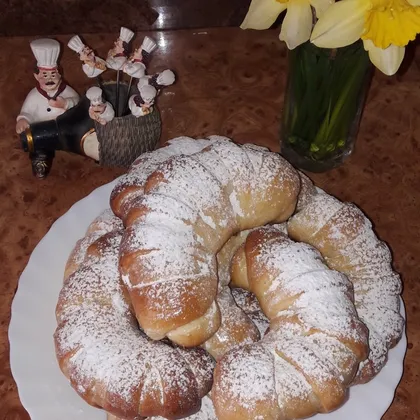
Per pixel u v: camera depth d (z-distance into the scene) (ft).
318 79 1.25
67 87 1.42
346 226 1.14
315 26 0.99
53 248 1.22
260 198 1.07
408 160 1.52
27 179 1.44
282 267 1.02
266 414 0.92
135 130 1.36
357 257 1.12
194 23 1.78
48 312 1.15
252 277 1.04
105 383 0.95
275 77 1.64
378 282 1.11
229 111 1.57
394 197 1.46
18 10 1.71
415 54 1.69
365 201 1.45
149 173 1.15
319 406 0.94
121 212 1.13
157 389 0.94
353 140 1.45
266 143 1.52
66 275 1.14
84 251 1.14
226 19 1.79
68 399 1.06
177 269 0.96
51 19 1.71
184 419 0.99
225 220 1.04
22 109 1.41
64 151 1.47
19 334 1.12
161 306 0.95
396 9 0.94
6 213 1.39
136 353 0.97
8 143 1.49
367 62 1.20
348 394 1.05
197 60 1.66
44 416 1.05
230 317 1.05
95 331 0.99
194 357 0.99
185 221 1.00
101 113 1.31
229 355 0.97
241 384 0.93
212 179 1.04
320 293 0.99
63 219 1.26
